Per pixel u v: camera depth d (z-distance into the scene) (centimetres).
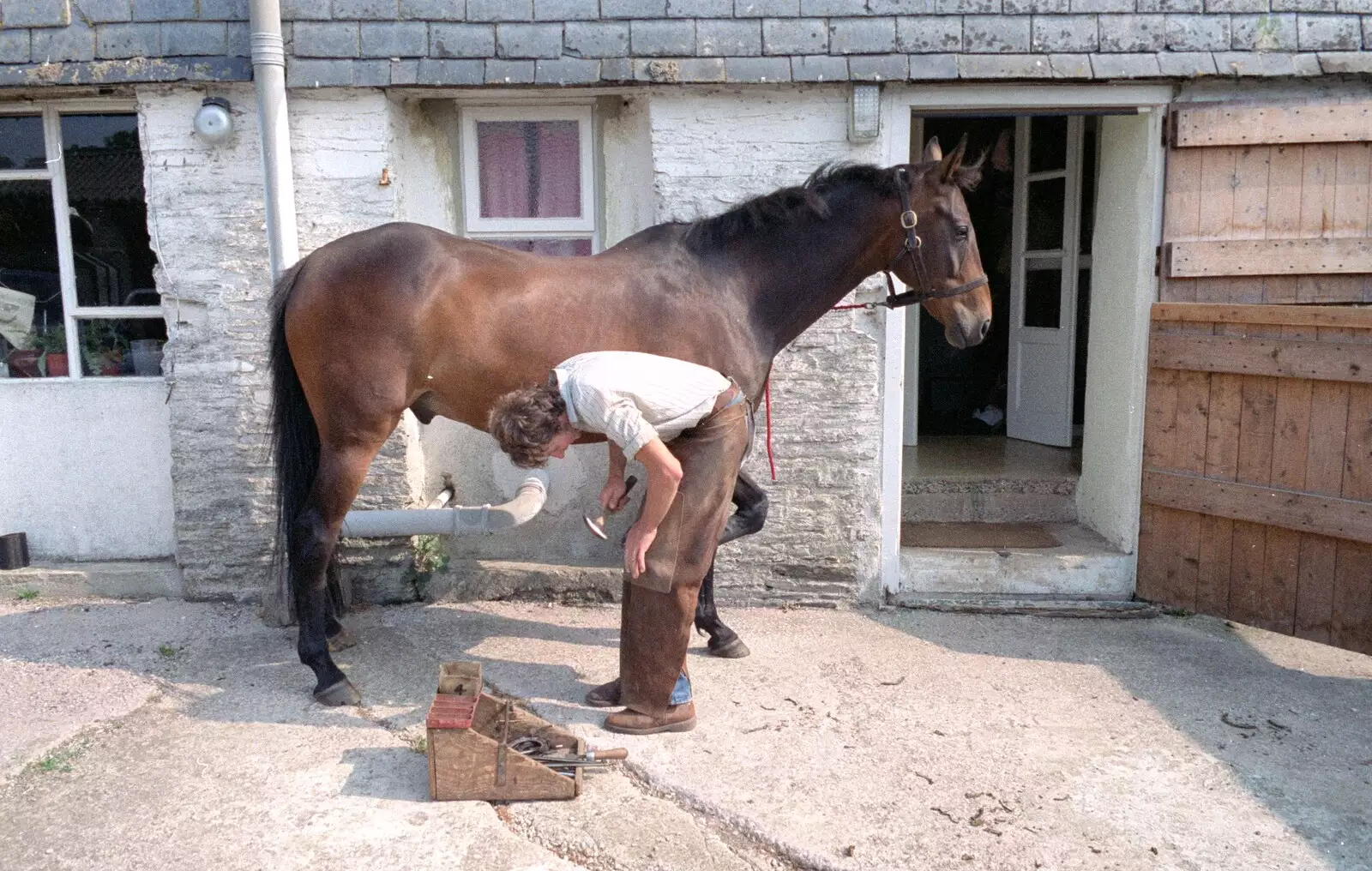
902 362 445
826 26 416
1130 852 270
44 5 412
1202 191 434
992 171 697
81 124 450
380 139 423
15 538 454
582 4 415
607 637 418
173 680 370
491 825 278
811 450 447
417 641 409
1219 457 424
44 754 310
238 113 420
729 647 398
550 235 470
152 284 462
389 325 330
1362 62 421
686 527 311
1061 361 607
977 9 416
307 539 343
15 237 458
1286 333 395
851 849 269
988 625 440
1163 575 452
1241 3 421
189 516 444
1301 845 274
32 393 455
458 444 474
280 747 321
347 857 262
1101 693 371
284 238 411
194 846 267
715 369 349
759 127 428
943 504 528
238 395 435
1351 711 358
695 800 292
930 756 320
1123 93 430
